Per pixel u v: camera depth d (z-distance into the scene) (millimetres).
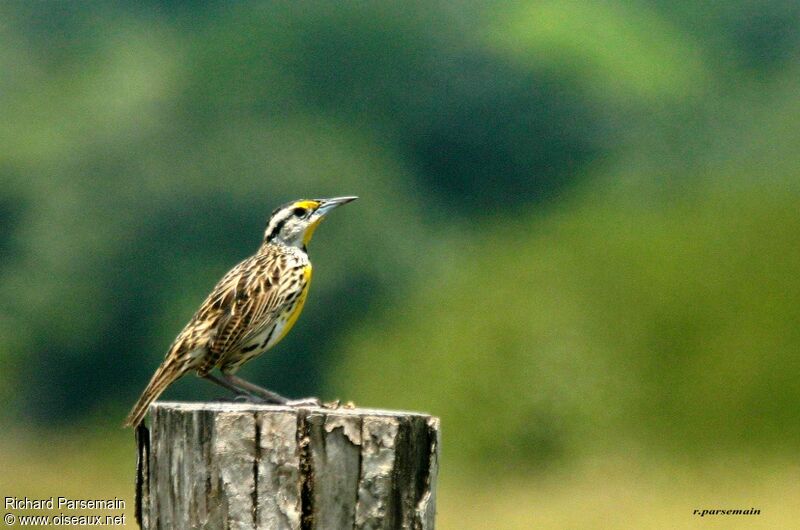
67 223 34719
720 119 39688
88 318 33781
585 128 40125
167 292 34750
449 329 18922
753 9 44281
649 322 17797
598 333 17891
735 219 18562
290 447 4820
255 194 36406
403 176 39219
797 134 35781
